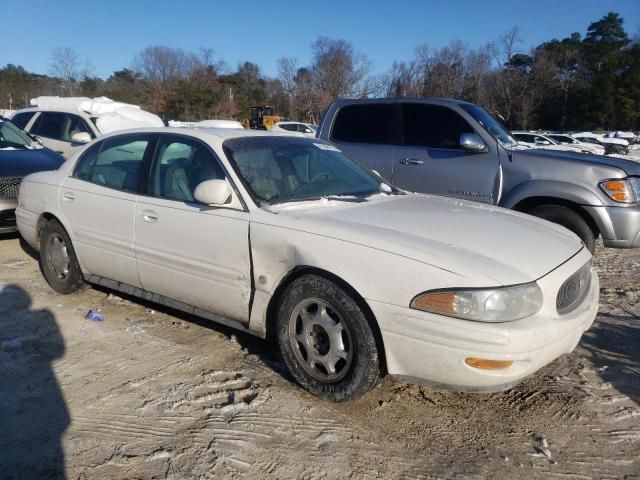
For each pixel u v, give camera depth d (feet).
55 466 9.10
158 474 8.96
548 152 20.15
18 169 21.94
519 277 9.75
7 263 20.24
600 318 15.80
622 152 108.17
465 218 12.07
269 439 9.91
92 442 9.74
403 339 9.79
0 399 11.04
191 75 187.52
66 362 12.64
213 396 11.26
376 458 9.50
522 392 11.74
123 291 15.01
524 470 9.29
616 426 10.53
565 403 11.30
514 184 19.85
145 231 13.67
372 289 10.03
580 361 13.10
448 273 9.57
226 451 9.55
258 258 11.59
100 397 11.16
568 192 18.90
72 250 16.06
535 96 201.46
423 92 169.07
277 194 12.48
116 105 35.99
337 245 10.56
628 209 18.43
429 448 9.82
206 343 13.75
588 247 19.24
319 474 9.05
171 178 13.60
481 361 9.30
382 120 23.04
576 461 9.53
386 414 10.81
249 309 12.00
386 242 10.25
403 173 22.02
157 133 14.37
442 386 9.82
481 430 10.38
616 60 210.59
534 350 9.45
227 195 11.96
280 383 11.84
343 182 14.01
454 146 21.24
